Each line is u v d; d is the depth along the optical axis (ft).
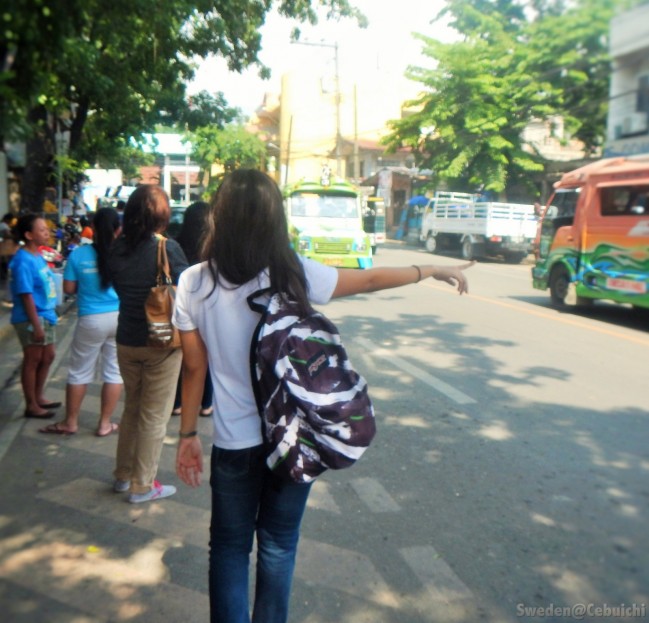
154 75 40.60
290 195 54.39
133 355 12.50
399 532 11.78
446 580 10.30
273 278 7.08
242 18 38.29
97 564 10.71
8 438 16.24
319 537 11.59
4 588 10.00
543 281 40.88
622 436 16.78
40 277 17.46
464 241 77.10
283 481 7.31
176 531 11.85
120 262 12.37
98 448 15.76
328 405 6.73
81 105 45.39
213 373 7.49
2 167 46.68
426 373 22.82
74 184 68.54
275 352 6.76
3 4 6.90
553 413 18.58
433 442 16.20
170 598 9.80
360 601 9.77
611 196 34.94
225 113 62.69
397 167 119.44
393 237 121.80
